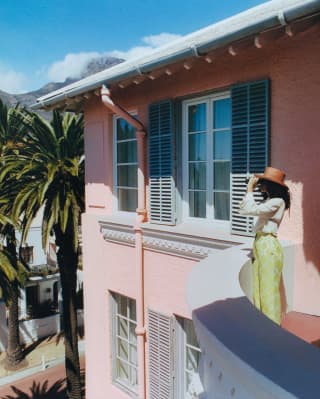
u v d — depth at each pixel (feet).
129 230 25.00
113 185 27.91
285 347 6.77
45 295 88.38
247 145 18.30
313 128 16.17
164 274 23.13
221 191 20.70
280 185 13.82
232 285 11.07
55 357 70.44
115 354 28.12
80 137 40.91
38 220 90.12
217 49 16.94
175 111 22.33
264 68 17.74
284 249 15.52
